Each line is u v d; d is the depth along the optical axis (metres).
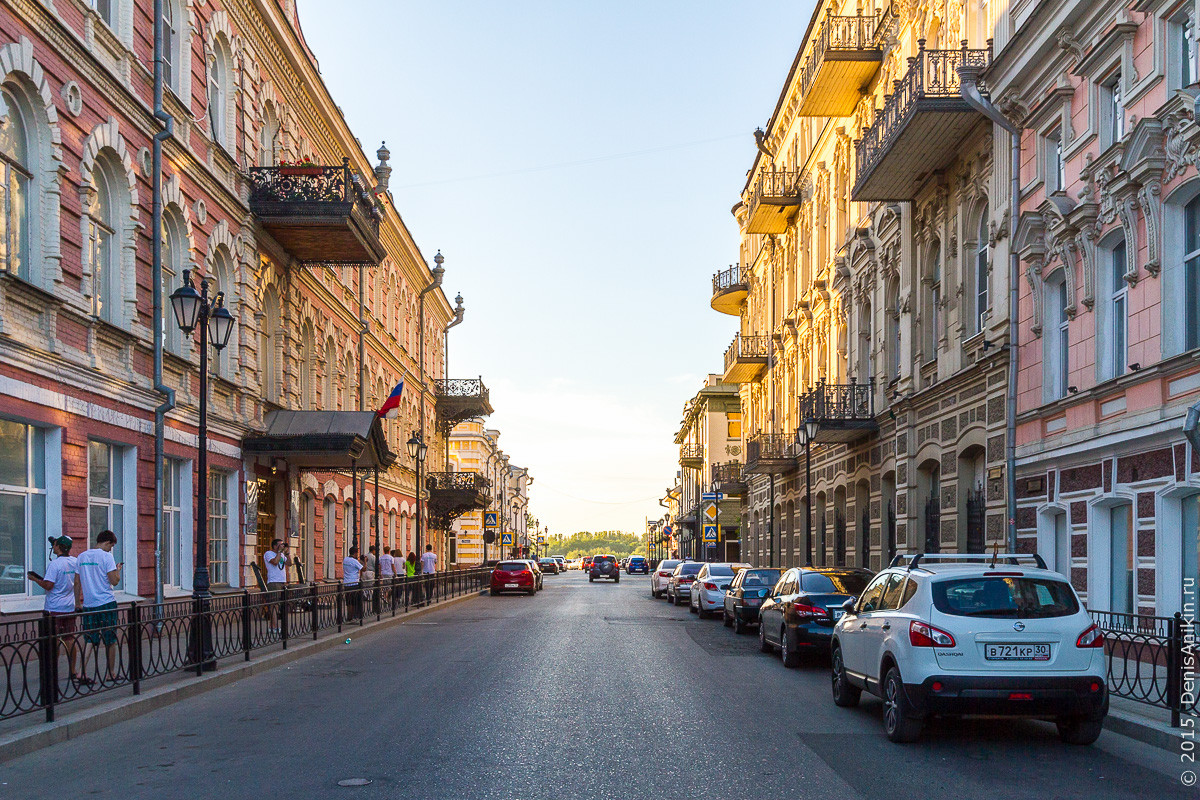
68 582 11.39
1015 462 16.95
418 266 44.41
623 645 18.34
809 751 8.78
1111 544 14.42
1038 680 8.78
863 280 27.50
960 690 8.77
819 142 32.41
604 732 9.55
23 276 13.62
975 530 19.45
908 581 9.80
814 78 26.69
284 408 24.58
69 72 14.42
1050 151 16.25
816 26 31.45
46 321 13.75
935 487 22.08
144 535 16.86
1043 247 16.23
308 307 27.34
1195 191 12.47
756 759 8.41
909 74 19.16
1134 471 13.41
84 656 10.22
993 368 18.03
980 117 18.52
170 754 8.59
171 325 18.56
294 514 25.16
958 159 20.23
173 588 18.11
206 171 19.50
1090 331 14.79
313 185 22.61
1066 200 15.31
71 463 14.36
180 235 18.77
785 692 12.48
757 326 46.59
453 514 49.72
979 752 8.81
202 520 13.45
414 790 7.27
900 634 9.27
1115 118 14.30
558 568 89.50
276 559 20.77
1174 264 12.78
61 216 14.18
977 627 8.91
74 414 14.48
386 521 38.44
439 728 9.69
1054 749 8.97
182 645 12.42
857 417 26.64
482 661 15.52
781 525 39.81
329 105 28.98
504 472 95.00
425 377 46.88
